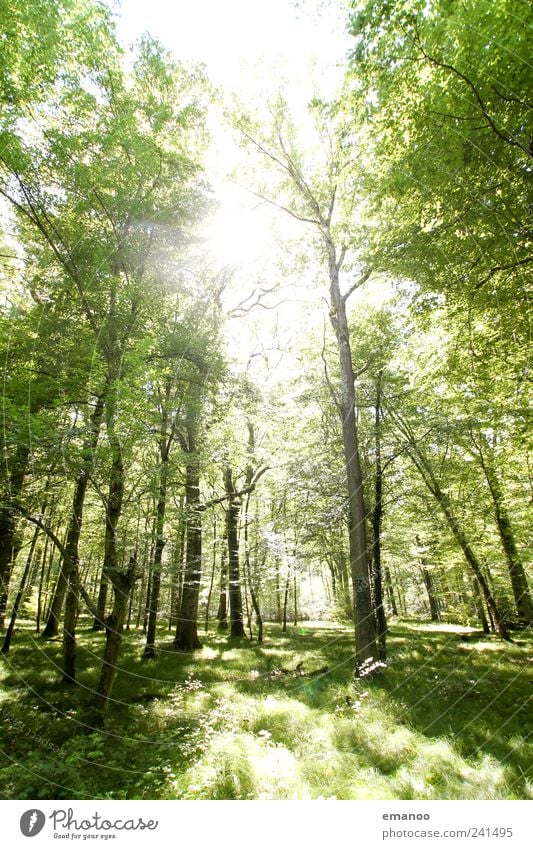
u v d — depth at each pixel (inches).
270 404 428.8
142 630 618.5
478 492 490.0
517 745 183.8
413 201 213.6
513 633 502.9
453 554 525.0
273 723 220.8
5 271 347.6
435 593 644.7
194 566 412.8
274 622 928.9
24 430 201.2
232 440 438.6
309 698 266.2
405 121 184.1
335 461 424.8
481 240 208.5
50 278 315.9
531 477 373.4
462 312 259.3
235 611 596.4
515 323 246.1
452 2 138.1
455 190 192.2
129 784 163.8
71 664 301.0
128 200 275.1
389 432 409.1
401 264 253.1
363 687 270.8
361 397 451.5
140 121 306.3
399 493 431.8
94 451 218.7
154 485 255.9
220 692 281.0
